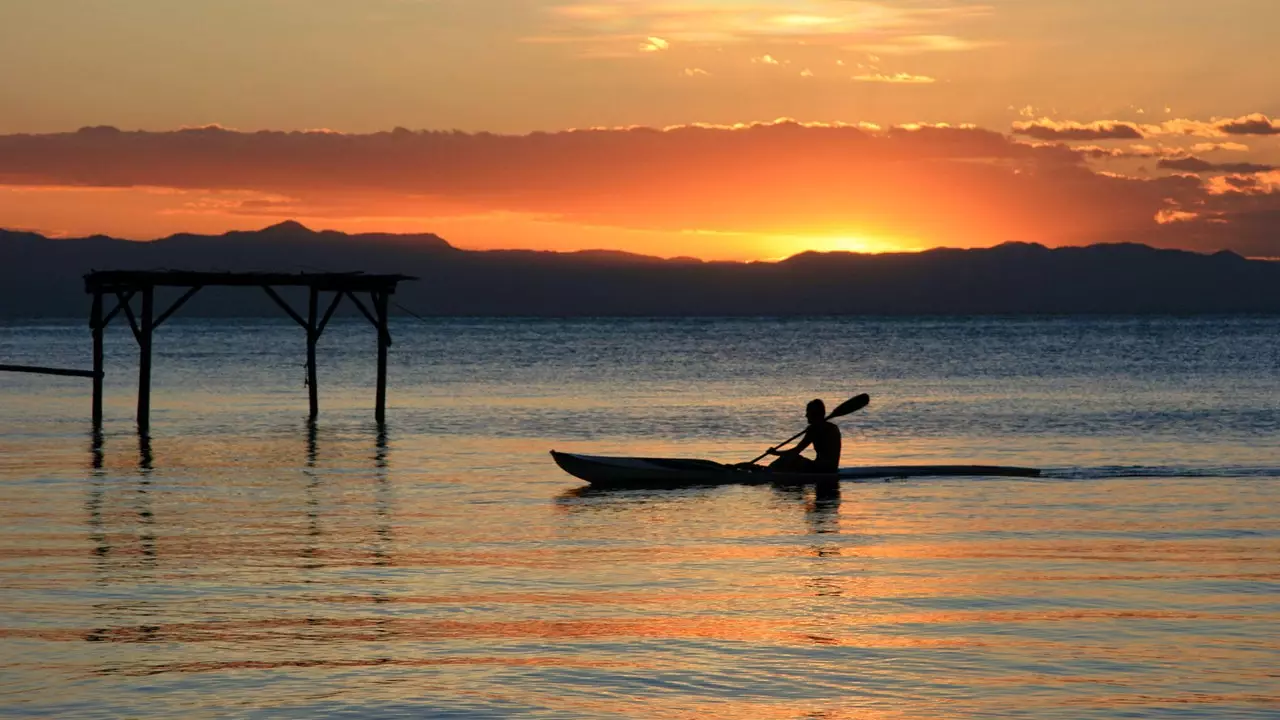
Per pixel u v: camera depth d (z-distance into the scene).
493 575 19.86
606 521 25.36
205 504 27.58
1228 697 13.38
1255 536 23.20
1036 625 16.52
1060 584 19.06
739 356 122.88
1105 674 14.25
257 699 13.33
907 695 13.52
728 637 15.91
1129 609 17.39
